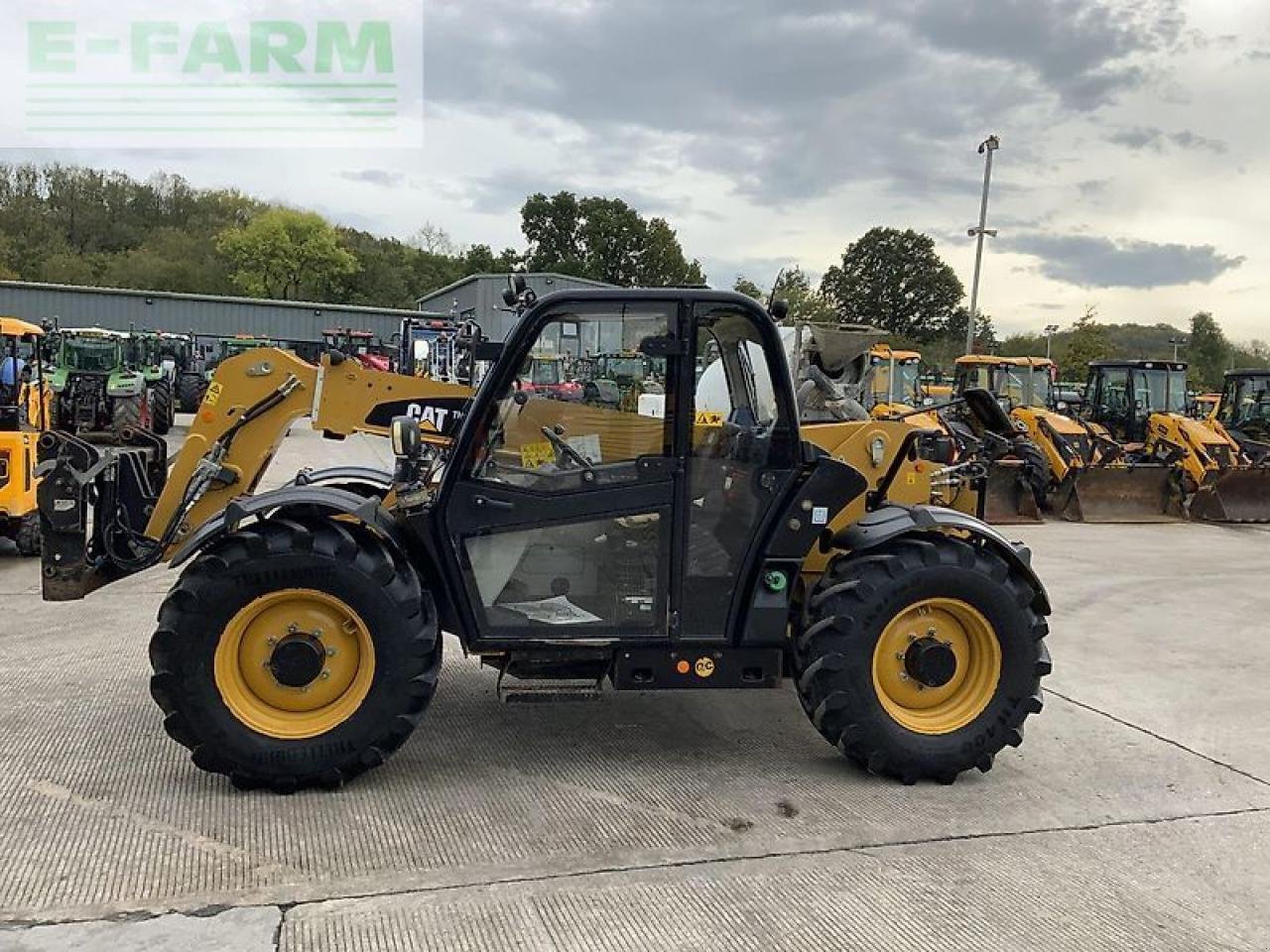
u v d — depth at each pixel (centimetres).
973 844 339
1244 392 1516
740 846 331
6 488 735
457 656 539
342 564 350
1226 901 306
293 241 6166
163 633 344
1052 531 1141
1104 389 1477
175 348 2316
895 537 392
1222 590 797
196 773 371
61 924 268
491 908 286
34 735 402
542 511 372
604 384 373
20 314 3556
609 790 372
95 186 6862
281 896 287
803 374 609
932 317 6369
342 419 461
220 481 459
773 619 385
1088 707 494
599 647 379
